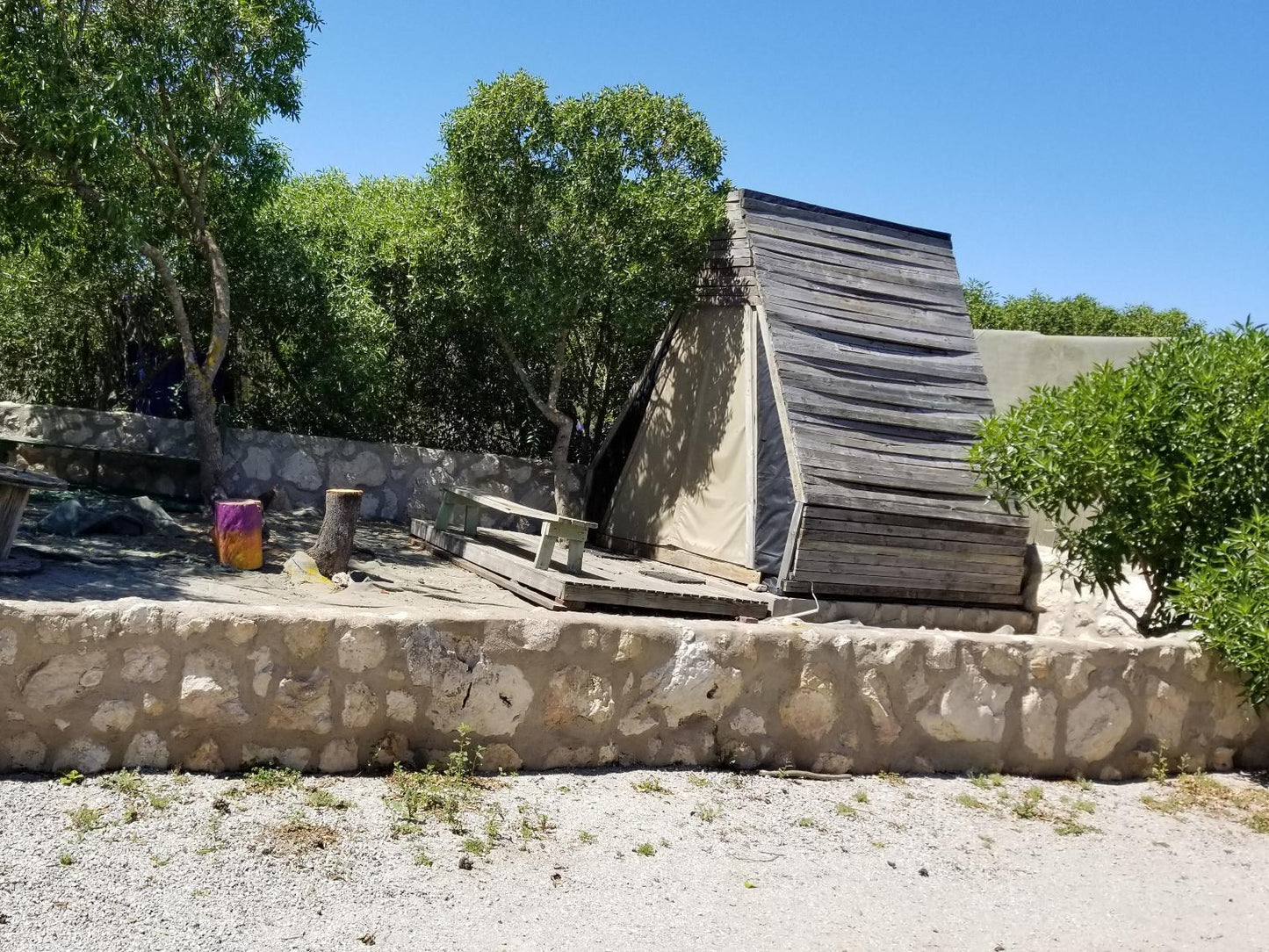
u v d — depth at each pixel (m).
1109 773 6.05
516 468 12.34
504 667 4.88
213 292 10.87
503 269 11.28
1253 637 5.86
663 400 11.69
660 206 10.75
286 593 7.76
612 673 5.11
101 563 7.81
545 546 8.58
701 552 10.54
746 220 10.87
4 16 8.79
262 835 3.93
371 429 12.57
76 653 4.26
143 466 11.19
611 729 5.13
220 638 4.42
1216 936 4.16
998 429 7.49
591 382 13.21
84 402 12.75
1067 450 6.95
